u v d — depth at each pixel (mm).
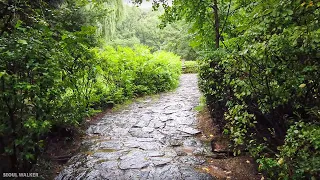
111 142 3951
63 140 3865
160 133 4383
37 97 2342
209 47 5469
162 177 2754
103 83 6652
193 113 5672
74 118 3605
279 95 2275
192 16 5320
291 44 2027
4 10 3221
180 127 4688
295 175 1677
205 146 3721
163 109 6207
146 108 6375
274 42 2086
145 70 8664
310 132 1728
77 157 3367
